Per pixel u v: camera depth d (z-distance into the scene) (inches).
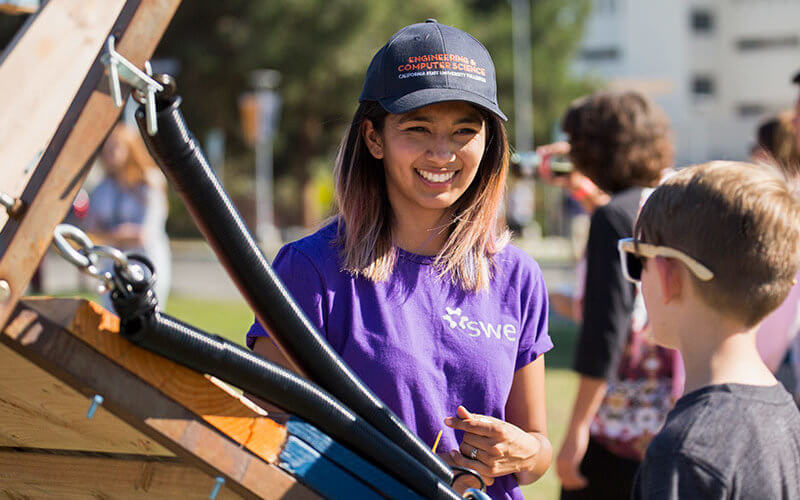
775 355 107.7
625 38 1870.1
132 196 231.0
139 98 41.3
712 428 54.5
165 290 238.7
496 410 73.7
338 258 74.8
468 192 78.4
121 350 42.5
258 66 1187.3
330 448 49.8
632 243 62.8
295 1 1172.5
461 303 74.9
